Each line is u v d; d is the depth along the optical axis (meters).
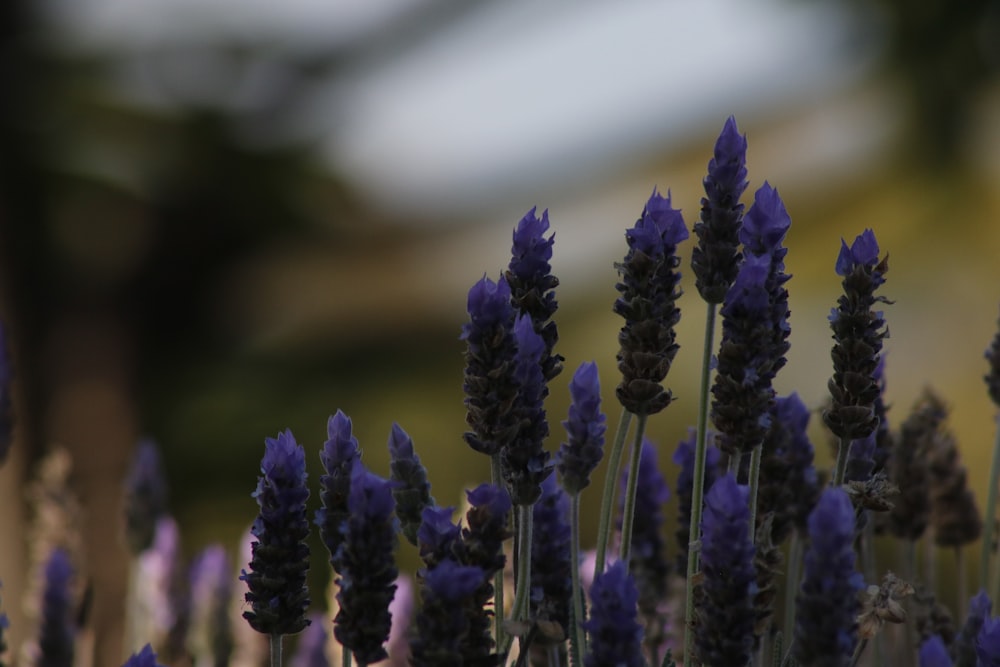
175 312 8.70
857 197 6.12
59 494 2.91
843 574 1.28
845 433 1.61
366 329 8.41
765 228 1.54
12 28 8.02
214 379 8.49
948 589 3.27
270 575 1.49
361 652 1.37
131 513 3.06
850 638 1.28
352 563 1.37
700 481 1.59
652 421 7.03
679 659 2.33
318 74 8.45
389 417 7.98
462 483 7.70
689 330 7.12
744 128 6.29
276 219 8.82
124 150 8.26
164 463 8.23
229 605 2.90
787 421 1.87
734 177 1.57
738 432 1.56
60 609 2.55
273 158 8.66
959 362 6.22
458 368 8.29
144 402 8.43
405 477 1.68
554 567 1.77
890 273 6.21
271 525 1.49
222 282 8.77
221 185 8.59
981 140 5.93
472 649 1.36
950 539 2.28
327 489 1.50
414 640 1.31
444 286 8.33
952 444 2.28
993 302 6.08
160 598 2.94
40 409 7.77
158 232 8.48
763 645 1.90
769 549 1.55
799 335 6.36
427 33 7.92
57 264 8.09
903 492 2.12
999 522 2.28
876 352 1.60
